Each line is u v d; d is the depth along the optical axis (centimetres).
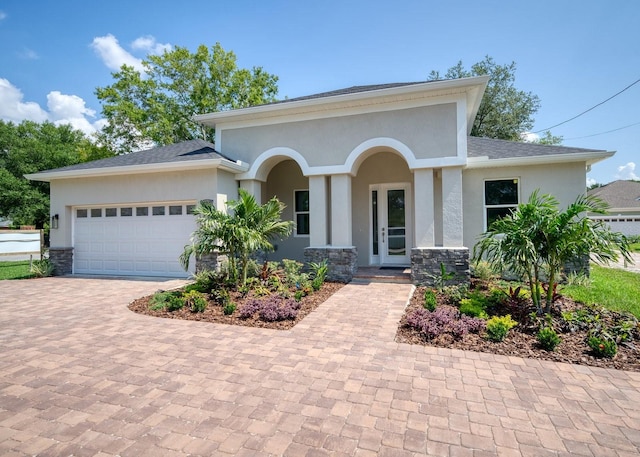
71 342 526
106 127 2672
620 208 2838
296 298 749
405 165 1207
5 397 357
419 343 512
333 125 1044
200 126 2845
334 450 272
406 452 270
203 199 1058
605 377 400
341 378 400
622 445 278
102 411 330
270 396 358
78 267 1235
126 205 1172
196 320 641
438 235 1077
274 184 1357
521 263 578
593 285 885
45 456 265
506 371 416
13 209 3116
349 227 1045
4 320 650
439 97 948
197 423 309
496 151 1082
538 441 283
